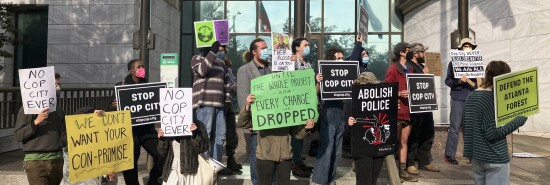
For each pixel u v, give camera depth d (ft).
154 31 47.65
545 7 39.17
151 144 17.93
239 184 20.62
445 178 20.93
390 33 54.80
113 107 18.56
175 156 15.87
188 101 15.62
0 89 28.40
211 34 23.62
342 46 55.16
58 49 46.42
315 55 55.42
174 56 26.94
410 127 20.80
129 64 18.07
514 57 40.63
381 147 16.93
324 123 17.89
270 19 56.18
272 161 16.21
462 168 23.59
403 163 20.33
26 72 14.93
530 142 35.19
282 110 16.05
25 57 49.70
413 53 22.20
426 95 20.65
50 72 15.07
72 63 46.19
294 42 19.49
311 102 16.25
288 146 16.26
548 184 20.38
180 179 15.67
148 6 28.76
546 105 38.96
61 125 16.42
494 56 41.96
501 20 41.55
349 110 22.76
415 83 20.44
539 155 28.53
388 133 17.03
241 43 56.34
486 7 42.70
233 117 22.40
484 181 14.48
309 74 16.34
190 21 57.11
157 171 17.76
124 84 18.45
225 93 21.01
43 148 15.64
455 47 28.60
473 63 23.15
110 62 45.88
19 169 22.74
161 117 15.53
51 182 16.12
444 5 45.68
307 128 16.28
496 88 13.51
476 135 14.17
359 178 17.10
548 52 38.99
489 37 42.42
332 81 17.92
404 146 20.38
